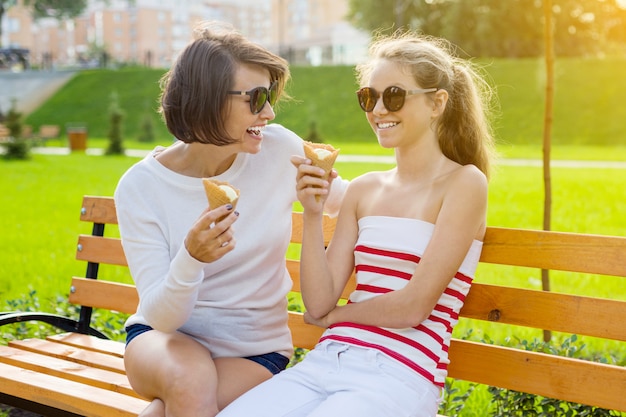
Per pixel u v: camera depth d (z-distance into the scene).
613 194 11.82
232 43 2.35
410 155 2.54
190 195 2.48
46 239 7.80
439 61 2.50
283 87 2.50
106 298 3.46
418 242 2.42
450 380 3.71
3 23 72.31
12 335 4.14
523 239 2.61
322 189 2.40
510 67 31.61
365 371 2.26
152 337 2.37
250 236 2.50
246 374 2.44
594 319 2.48
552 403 3.09
